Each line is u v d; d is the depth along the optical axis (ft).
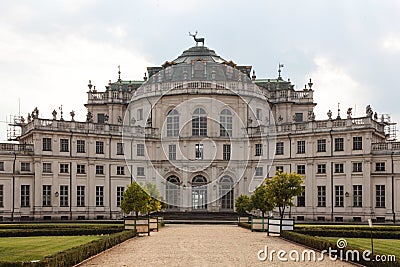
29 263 93.66
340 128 306.55
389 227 189.16
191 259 116.67
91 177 319.06
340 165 306.35
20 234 181.78
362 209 296.92
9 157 298.56
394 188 290.56
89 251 117.80
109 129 328.08
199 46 353.72
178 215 312.91
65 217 309.22
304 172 318.65
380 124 322.14
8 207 295.69
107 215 321.73
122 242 157.79
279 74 408.46
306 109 373.81
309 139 317.22
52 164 308.60
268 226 191.42
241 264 108.88
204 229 229.86
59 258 98.58
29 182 302.45
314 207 313.12
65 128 313.53
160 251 132.87
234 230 222.48
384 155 294.05
